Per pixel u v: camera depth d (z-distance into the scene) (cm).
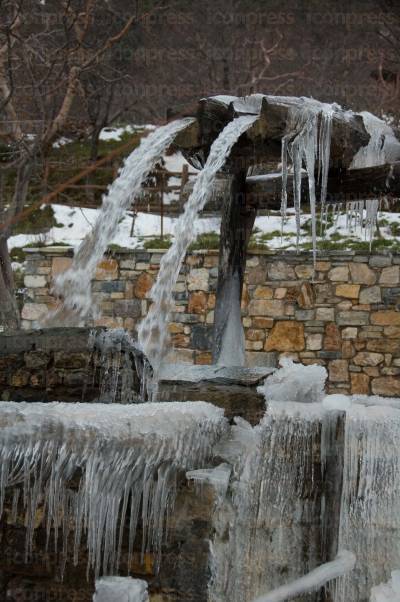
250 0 1559
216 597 292
